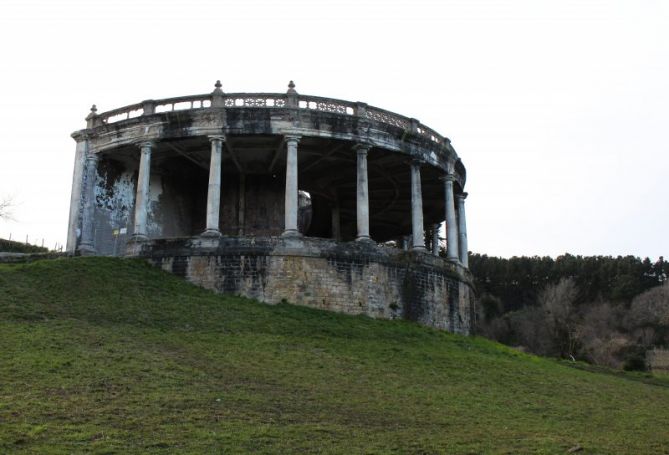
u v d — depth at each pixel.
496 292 115.44
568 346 81.81
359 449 16.36
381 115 41.25
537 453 17.02
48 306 27.42
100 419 16.95
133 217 43.75
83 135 41.62
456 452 16.70
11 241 61.31
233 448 15.70
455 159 45.66
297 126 38.47
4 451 14.48
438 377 25.34
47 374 20.03
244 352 25.19
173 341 25.44
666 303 101.25
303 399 20.52
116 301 29.36
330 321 32.53
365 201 38.72
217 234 36.41
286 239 36.03
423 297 38.44
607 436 19.59
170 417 17.53
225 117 38.44
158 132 39.12
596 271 116.12
